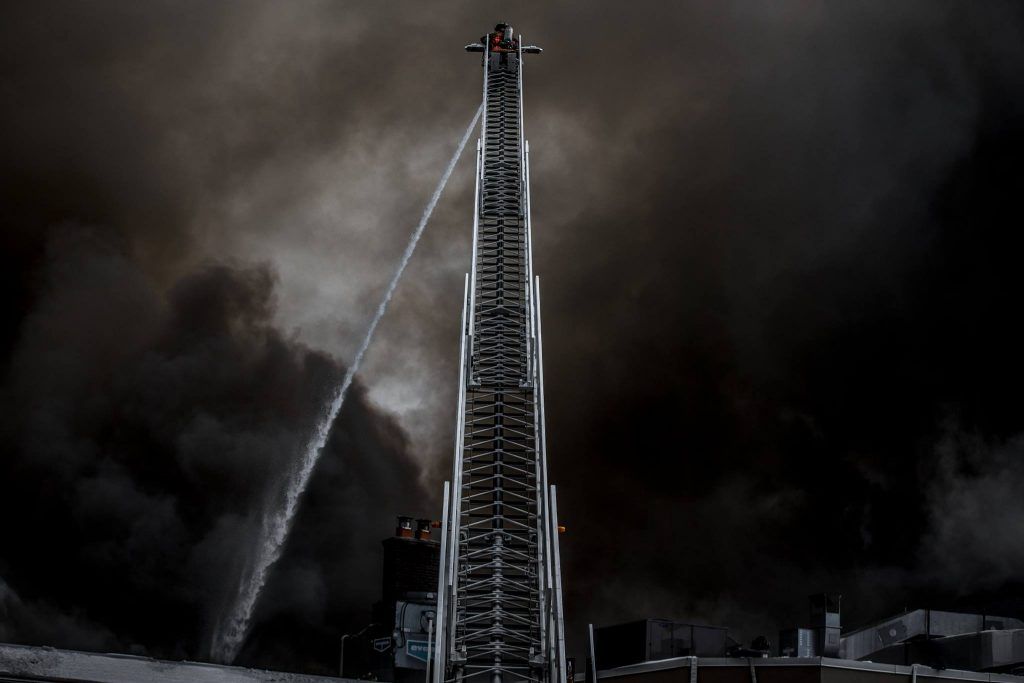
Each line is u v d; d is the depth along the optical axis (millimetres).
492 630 24062
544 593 24859
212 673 19188
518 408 28812
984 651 26797
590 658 26172
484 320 31141
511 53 40250
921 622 29875
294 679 20250
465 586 25141
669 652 26391
